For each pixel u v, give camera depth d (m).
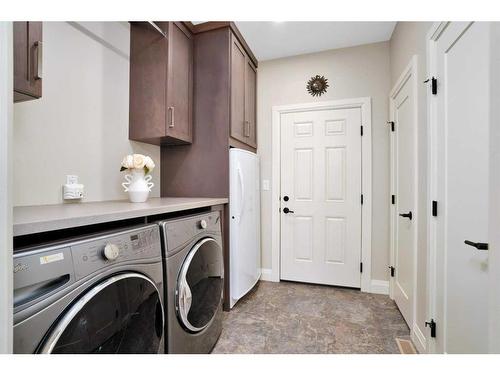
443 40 1.29
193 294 1.33
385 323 1.90
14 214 0.87
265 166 2.85
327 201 2.67
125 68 1.87
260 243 2.85
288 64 2.77
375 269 2.50
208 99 2.13
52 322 0.67
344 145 2.61
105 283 0.82
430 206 1.39
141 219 1.23
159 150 2.25
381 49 2.49
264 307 2.16
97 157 1.65
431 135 1.39
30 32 0.98
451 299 1.21
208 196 2.13
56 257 0.69
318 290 2.54
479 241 1.00
